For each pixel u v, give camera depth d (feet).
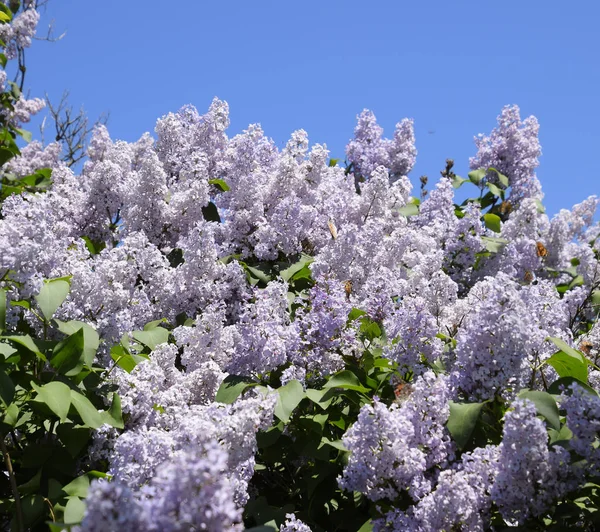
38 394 12.63
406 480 12.26
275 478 16.48
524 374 13.47
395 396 15.23
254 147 24.82
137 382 14.16
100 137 31.45
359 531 13.03
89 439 14.03
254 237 22.75
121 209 24.25
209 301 19.69
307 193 23.98
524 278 25.50
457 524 11.76
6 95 35.09
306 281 21.63
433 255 19.30
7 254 13.73
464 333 14.67
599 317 21.39
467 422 12.39
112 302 15.71
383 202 24.11
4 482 13.91
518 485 11.78
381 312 17.60
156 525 7.83
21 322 15.48
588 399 12.15
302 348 16.17
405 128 34.35
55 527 10.37
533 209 26.71
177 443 12.12
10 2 37.91
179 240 22.56
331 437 15.34
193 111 28.02
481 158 32.86
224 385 14.82
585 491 12.91
